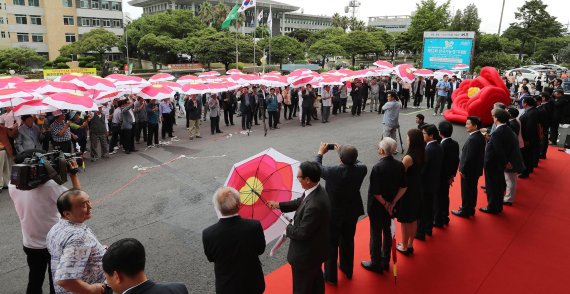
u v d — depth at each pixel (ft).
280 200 14.44
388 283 16.44
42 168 12.92
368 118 61.67
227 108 57.57
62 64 170.60
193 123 48.21
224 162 36.96
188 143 46.09
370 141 45.06
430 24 178.60
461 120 51.60
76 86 38.75
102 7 229.66
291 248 12.95
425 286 16.22
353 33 201.67
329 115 61.46
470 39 89.97
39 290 14.37
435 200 21.30
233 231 10.78
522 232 21.13
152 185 30.48
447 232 21.20
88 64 183.52
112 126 41.45
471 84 53.06
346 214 15.37
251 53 177.27
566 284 16.34
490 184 23.22
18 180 12.48
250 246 10.94
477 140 21.49
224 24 96.99
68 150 34.37
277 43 190.08
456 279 16.74
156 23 209.26
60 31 216.95
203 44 174.40
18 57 176.24
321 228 12.48
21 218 13.73
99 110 40.24
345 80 60.03
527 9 195.21
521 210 24.12
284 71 159.63
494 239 20.35
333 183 15.07
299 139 46.80
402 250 18.84
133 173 33.78
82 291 10.14
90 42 189.57
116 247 7.89
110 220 23.77
